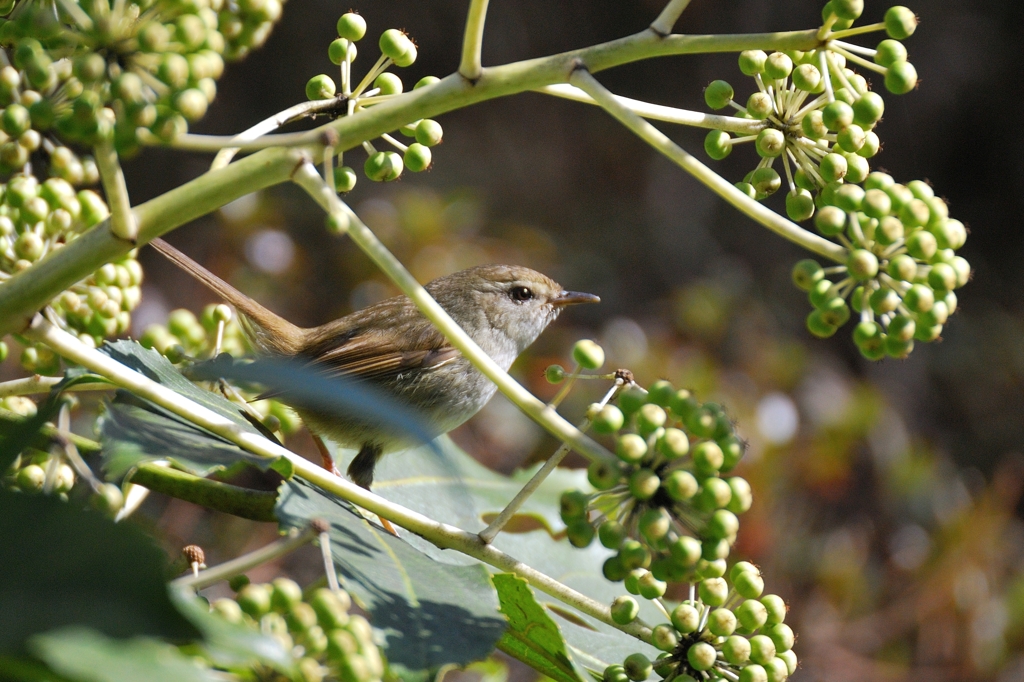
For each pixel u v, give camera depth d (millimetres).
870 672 15688
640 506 3598
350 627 2947
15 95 3268
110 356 4199
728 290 21453
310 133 3312
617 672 3961
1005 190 26016
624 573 3693
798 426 17750
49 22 2922
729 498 3443
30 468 3855
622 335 17656
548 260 20906
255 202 17922
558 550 5941
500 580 3877
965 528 16844
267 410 5820
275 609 2943
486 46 24516
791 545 16266
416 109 3545
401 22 23984
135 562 2172
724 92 4082
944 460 20531
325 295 18000
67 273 3262
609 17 25484
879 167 26078
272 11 3350
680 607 3725
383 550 3777
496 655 7398
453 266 17609
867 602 16391
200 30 2922
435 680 3262
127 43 2943
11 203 4090
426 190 21500
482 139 24672
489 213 23406
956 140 26234
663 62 25703
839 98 3984
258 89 22188
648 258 23469
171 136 2936
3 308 3293
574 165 24938
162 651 2148
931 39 25969
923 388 22266
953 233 3637
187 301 17359
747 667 3619
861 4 3699
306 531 3514
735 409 16438
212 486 4406
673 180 25062
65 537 2186
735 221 24641
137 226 3268
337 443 6984
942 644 16141
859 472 17938
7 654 2039
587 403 16531
